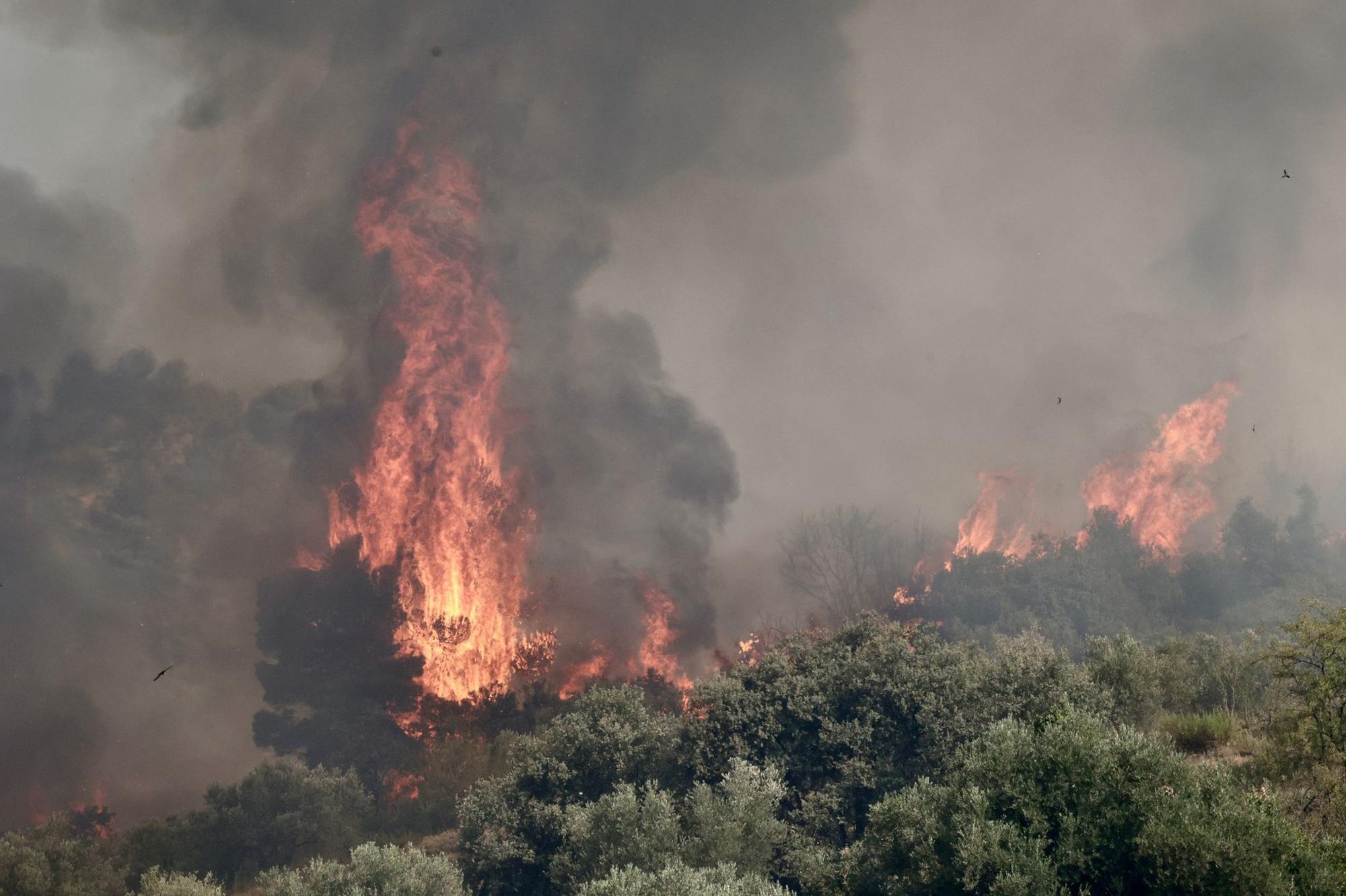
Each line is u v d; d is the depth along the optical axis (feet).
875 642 178.50
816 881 135.54
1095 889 93.30
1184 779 95.66
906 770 158.71
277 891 161.99
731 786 153.17
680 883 117.50
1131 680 161.07
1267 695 166.61
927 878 102.32
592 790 183.21
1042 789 101.14
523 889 177.88
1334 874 84.99
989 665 165.99
